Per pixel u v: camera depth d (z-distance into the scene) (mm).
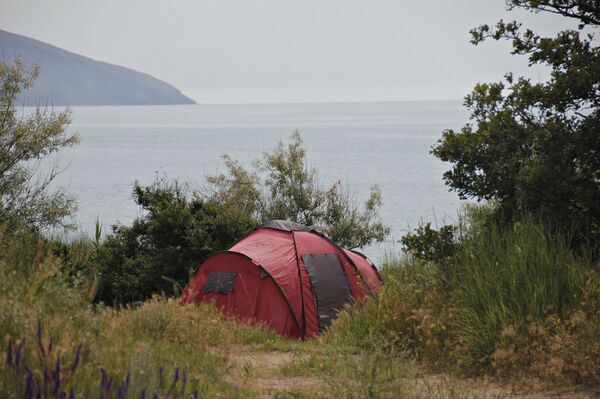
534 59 19156
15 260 12328
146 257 32125
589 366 12000
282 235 27516
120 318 14727
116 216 89062
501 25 19562
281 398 11586
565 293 14266
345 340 16797
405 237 19000
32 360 7762
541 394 11750
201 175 159125
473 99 19531
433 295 16188
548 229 16547
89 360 8641
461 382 12703
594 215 17188
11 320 8664
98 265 30141
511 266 14805
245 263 26156
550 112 18266
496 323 14023
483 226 18359
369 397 10875
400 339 15672
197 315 17688
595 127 17219
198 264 31156
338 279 26562
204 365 12328
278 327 24938
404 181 150375
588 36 19031
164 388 9383
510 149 18750
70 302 10102
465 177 19219
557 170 17219
